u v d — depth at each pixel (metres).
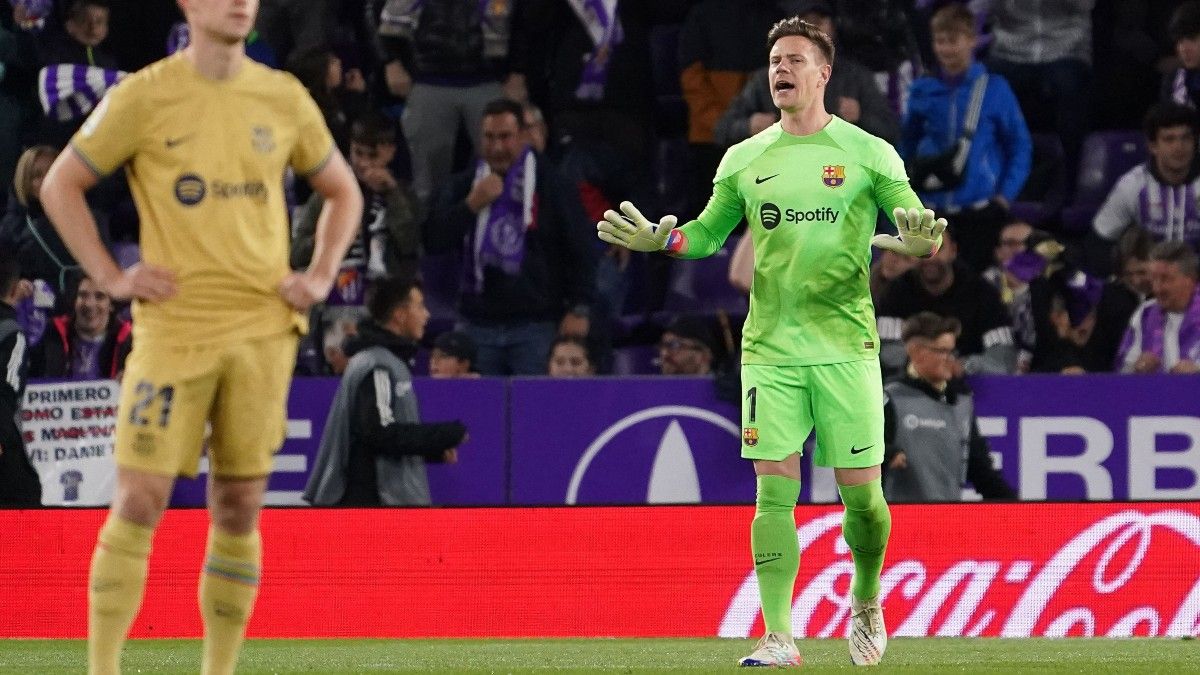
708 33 40.97
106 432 32.88
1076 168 42.28
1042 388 32.84
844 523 22.50
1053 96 42.12
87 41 41.12
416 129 41.09
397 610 29.31
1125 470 32.84
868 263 21.83
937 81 39.78
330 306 37.44
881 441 22.03
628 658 24.58
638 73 42.19
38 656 25.80
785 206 21.52
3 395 32.41
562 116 42.03
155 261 15.02
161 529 29.19
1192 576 29.16
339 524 29.44
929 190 39.53
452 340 35.22
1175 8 43.12
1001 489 32.69
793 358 21.62
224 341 14.97
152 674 21.20
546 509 29.48
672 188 42.31
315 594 29.30
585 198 40.94
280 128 15.40
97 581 15.05
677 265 41.00
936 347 32.19
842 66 38.78
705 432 32.78
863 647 22.77
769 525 21.56
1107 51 43.31
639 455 32.78
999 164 39.69
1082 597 29.12
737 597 29.31
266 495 32.69
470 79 41.03
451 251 38.69
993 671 20.06
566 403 32.78
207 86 15.12
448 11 40.62
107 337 35.62
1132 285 37.06
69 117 40.38
